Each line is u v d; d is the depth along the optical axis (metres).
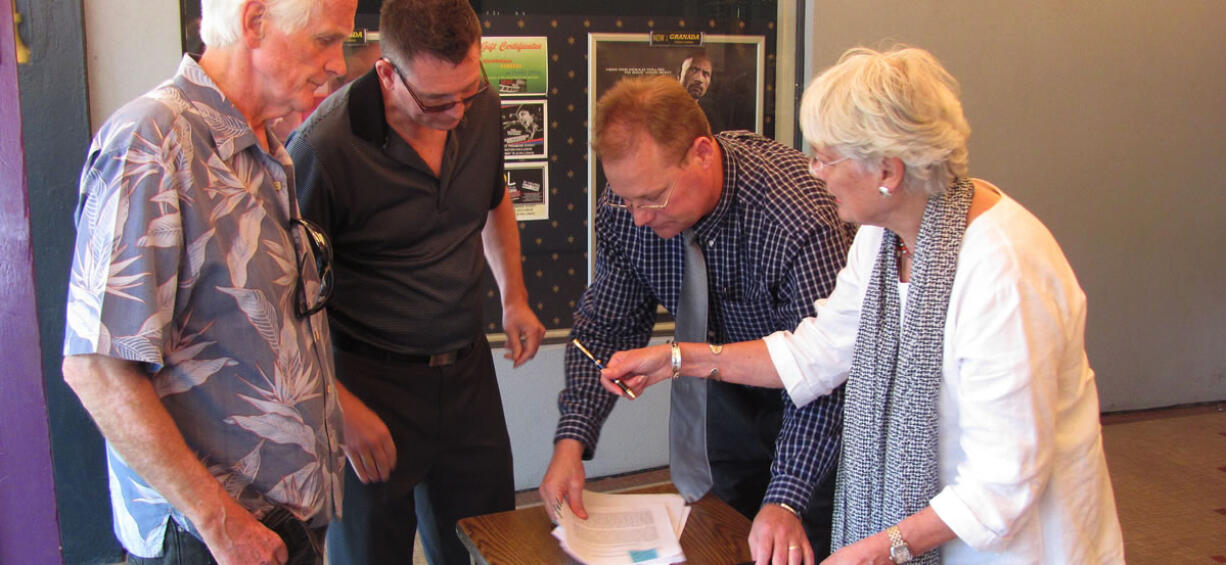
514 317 2.36
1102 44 3.75
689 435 1.91
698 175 1.60
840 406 1.63
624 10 3.06
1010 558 1.31
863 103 1.21
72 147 2.52
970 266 1.25
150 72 2.61
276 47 1.34
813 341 1.58
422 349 1.97
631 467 3.51
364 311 1.91
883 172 1.26
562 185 3.12
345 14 1.40
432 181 1.91
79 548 2.69
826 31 3.24
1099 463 1.34
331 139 1.77
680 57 3.14
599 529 1.61
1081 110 3.79
